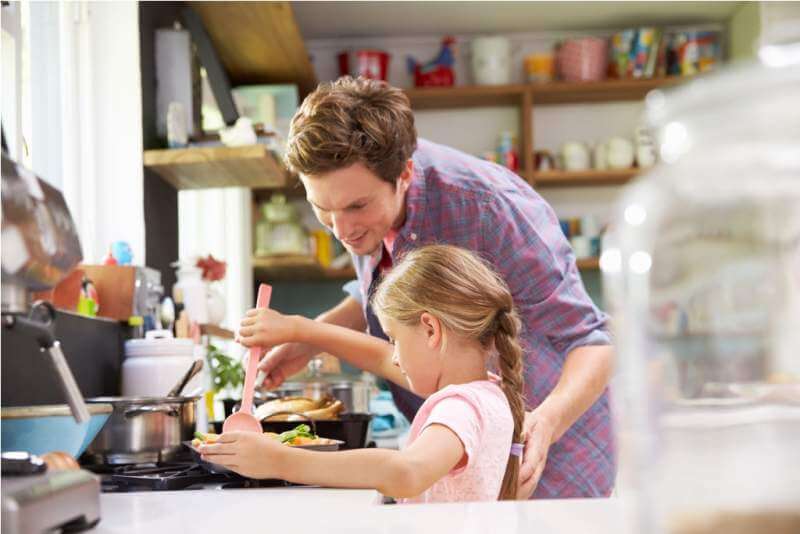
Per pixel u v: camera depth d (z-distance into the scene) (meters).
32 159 2.21
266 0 2.96
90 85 2.44
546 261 1.87
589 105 4.96
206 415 2.56
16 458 0.91
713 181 0.56
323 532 0.85
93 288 2.02
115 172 2.46
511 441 1.50
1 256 0.97
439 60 4.78
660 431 0.56
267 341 1.76
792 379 0.54
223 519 0.95
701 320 0.56
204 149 2.47
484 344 1.59
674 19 4.88
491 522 0.87
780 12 4.31
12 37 1.91
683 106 0.57
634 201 0.58
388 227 1.71
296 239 4.26
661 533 0.55
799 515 0.53
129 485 1.42
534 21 4.86
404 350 1.59
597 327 1.88
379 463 1.26
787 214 0.55
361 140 1.59
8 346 1.46
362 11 4.66
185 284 2.55
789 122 0.54
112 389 2.05
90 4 2.46
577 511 0.92
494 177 1.92
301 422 1.82
